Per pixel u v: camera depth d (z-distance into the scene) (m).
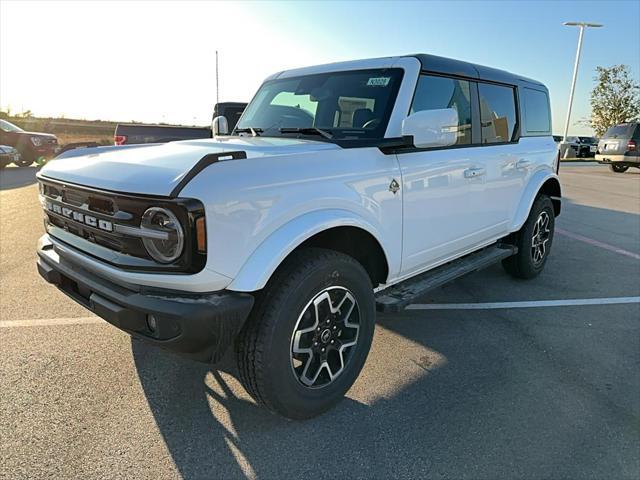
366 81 3.36
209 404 2.77
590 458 2.37
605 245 6.86
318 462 2.32
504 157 4.15
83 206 2.42
